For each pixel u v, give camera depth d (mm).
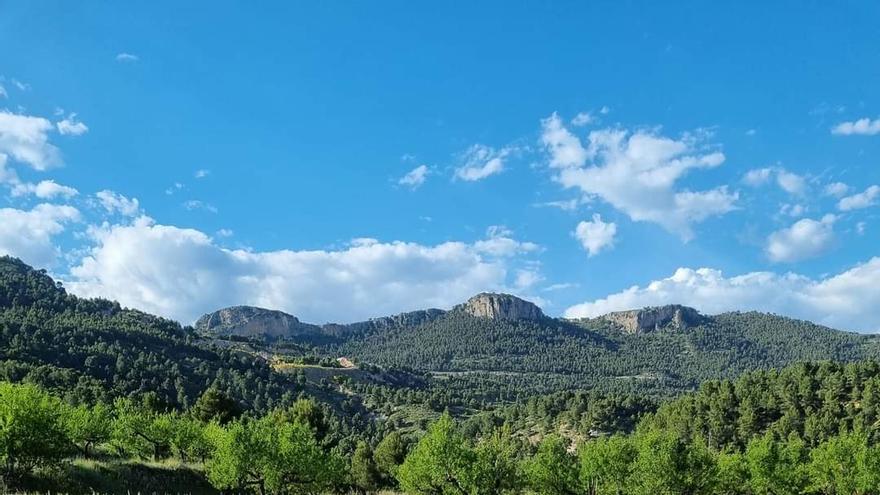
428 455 60250
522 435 156375
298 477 60438
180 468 62250
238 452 56250
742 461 81938
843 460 76125
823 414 118438
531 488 70812
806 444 108875
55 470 47344
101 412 69062
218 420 92688
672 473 66000
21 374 124125
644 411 157625
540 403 180000
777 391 133750
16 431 41812
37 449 43094
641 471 67250
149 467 58656
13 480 43000
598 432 144375
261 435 59000
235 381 188125
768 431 101562
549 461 70438
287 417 101500
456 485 60250
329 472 63281
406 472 63250
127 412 79438
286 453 57844
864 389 126750
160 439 71625
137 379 159500
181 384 164750
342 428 163875
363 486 87625
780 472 76562
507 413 189500
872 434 108250
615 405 157250
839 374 135250
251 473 58031
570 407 169625
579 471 70875
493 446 64938
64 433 46406
